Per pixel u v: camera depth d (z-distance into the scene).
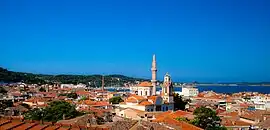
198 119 149.75
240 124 176.62
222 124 171.75
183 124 122.38
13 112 196.25
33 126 64.50
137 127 73.62
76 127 68.88
